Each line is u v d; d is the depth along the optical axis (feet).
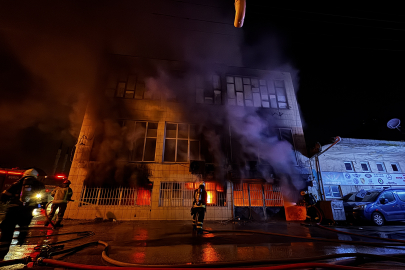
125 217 30.01
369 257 10.16
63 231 18.88
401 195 29.22
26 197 11.31
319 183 36.99
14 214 10.75
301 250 12.06
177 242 14.44
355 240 15.46
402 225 26.81
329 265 8.22
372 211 26.96
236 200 34.01
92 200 30.50
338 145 35.70
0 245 10.00
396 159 42.73
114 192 31.30
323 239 15.10
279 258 10.18
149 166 33.12
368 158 41.68
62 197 22.38
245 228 23.02
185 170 33.76
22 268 8.57
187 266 8.60
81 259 9.91
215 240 15.28
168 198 32.12
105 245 12.60
